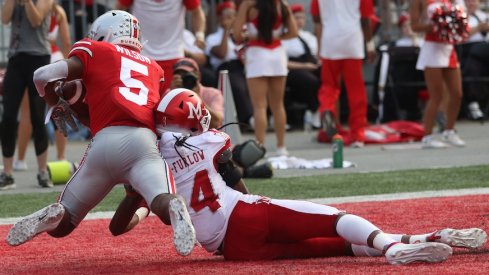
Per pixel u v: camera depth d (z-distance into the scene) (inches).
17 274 726.5
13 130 1371.8
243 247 734.5
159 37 1401.3
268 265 717.9
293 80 2145.7
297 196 1177.4
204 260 765.9
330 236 728.3
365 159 1633.9
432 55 1720.0
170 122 731.4
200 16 1450.5
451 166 1450.5
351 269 690.8
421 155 1659.7
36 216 697.6
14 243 699.4
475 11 2240.4
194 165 729.6
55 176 1398.9
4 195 1284.4
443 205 1037.2
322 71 1860.2
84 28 2140.7
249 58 1610.5
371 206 1054.4
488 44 2234.3
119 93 723.4
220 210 728.3
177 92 737.6
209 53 2074.3
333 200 1122.0
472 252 745.0
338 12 1800.0
